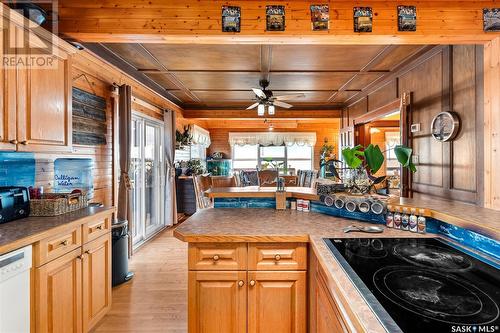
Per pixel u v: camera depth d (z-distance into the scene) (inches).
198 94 217.6
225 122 369.7
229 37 91.0
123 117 138.8
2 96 67.4
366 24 89.8
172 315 95.7
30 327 60.4
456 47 111.7
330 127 382.9
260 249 63.5
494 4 89.5
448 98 115.8
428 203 69.5
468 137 104.6
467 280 38.8
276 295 63.6
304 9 90.4
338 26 90.0
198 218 78.7
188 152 293.7
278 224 71.4
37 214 79.0
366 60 143.1
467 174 105.1
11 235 60.3
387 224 67.4
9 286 55.3
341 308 38.0
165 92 209.0
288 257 63.4
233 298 63.7
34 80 76.7
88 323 79.6
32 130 75.9
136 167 174.7
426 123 132.0
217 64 148.2
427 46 123.6
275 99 165.9
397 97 160.7
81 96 115.3
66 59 90.0
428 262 45.4
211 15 89.9
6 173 83.7
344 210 79.0
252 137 381.1
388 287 36.6
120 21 89.4
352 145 227.3
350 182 80.7
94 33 89.0
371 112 189.3
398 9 89.9
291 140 378.9
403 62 145.3
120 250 119.0
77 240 75.5
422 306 31.9
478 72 99.7
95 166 125.0
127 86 139.9
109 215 91.7
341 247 52.6
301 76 169.9
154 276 126.7
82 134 116.3
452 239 57.1
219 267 63.7
